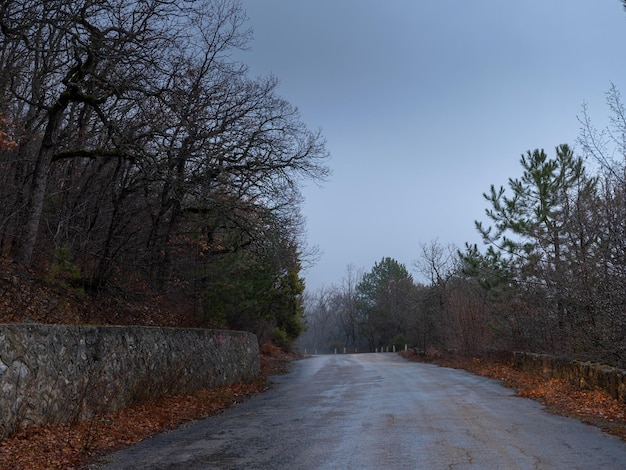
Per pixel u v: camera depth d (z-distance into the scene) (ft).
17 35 48.57
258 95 80.07
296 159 82.38
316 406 45.03
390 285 286.66
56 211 64.03
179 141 68.18
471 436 29.27
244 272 87.10
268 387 65.51
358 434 30.96
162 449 28.66
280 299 119.65
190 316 75.61
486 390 54.44
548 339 75.97
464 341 107.96
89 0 52.44
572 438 28.40
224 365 62.18
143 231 79.82
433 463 23.32
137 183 72.64
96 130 67.31
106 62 56.24
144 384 41.55
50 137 54.44
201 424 37.24
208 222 79.97
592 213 56.90
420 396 49.65
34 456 25.17
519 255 80.07
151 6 55.98
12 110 60.39
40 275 51.42
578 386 48.60
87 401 34.30
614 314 46.26
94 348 36.45
